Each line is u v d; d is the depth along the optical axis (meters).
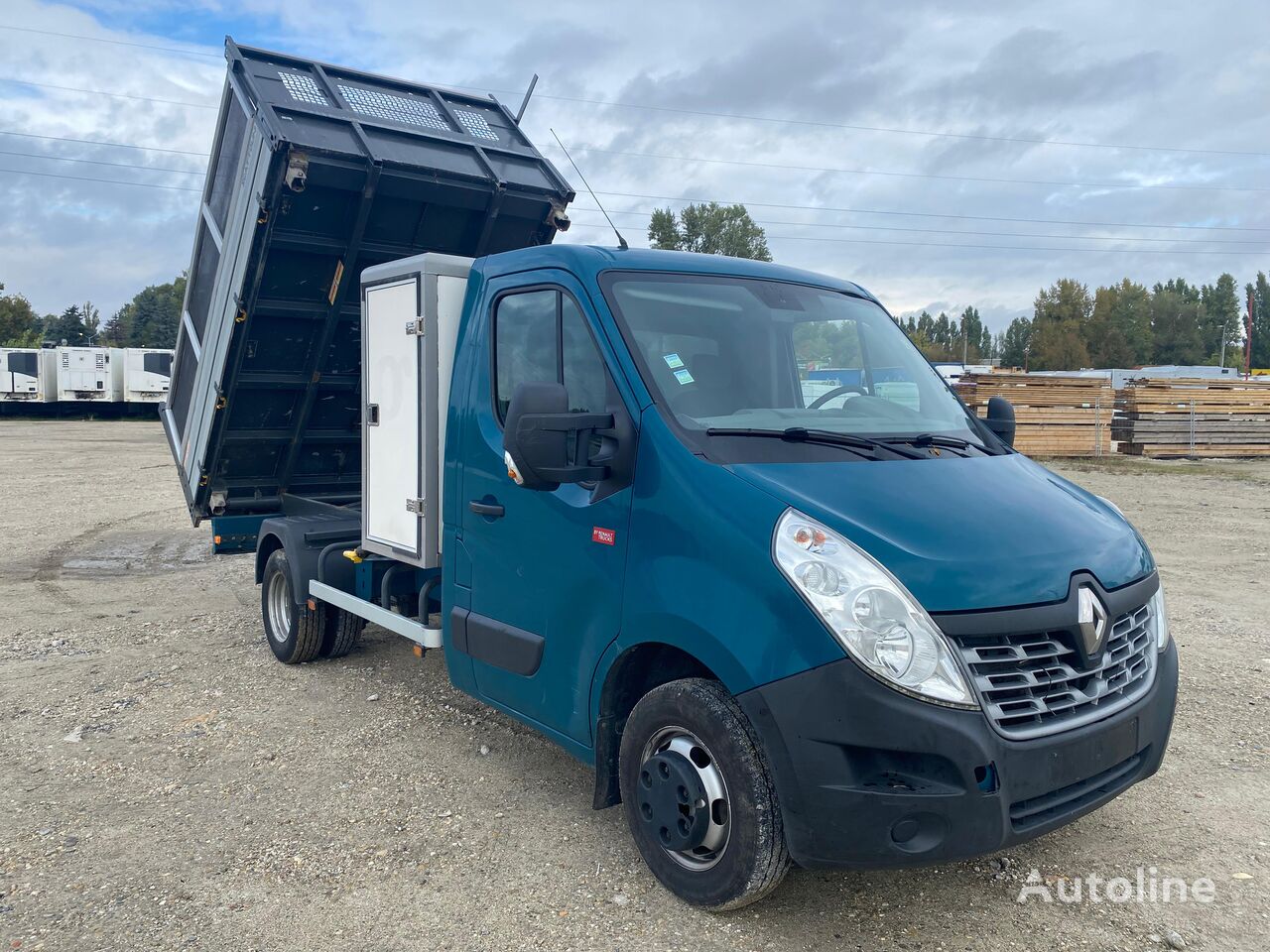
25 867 3.84
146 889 3.66
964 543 3.16
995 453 4.11
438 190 6.47
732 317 4.19
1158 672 3.51
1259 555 10.80
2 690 6.11
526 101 7.17
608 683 3.74
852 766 2.98
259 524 7.89
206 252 7.27
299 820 4.25
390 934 3.36
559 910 3.50
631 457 3.67
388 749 5.09
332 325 6.77
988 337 152.62
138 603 8.76
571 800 4.44
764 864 3.21
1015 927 3.39
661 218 73.00
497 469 4.32
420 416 4.98
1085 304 114.81
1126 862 3.86
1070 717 3.12
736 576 3.21
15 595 9.08
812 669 2.99
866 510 3.25
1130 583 3.44
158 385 43.41
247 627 7.81
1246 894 3.61
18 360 42.22
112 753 5.05
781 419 3.86
